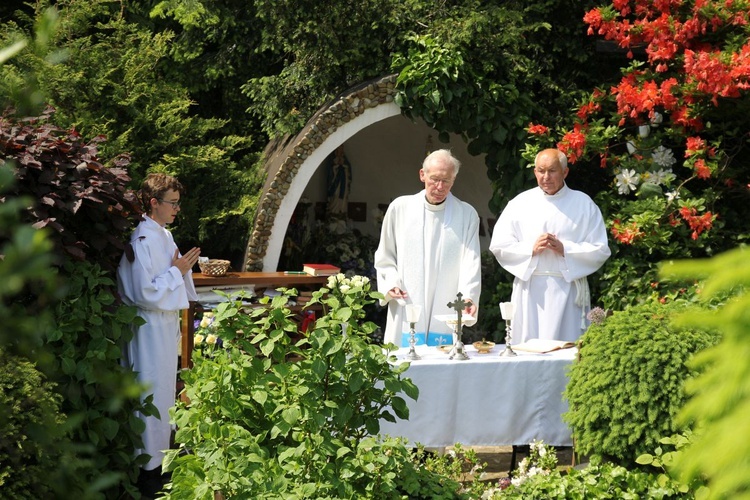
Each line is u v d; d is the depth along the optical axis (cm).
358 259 1136
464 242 677
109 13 1091
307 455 397
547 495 449
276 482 381
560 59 980
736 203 894
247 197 1001
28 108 125
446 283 675
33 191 528
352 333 432
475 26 909
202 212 1009
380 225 1187
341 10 990
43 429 166
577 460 553
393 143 1173
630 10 885
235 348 426
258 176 1036
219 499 403
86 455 488
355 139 1171
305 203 1147
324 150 918
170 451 425
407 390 420
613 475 450
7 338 124
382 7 979
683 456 94
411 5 977
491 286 969
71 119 971
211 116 1207
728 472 85
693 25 830
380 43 1001
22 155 529
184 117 1128
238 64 1151
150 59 1048
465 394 569
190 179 1034
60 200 532
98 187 548
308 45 1025
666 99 840
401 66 921
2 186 107
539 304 713
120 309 549
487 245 1119
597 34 967
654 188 863
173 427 675
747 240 861
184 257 604
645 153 877
